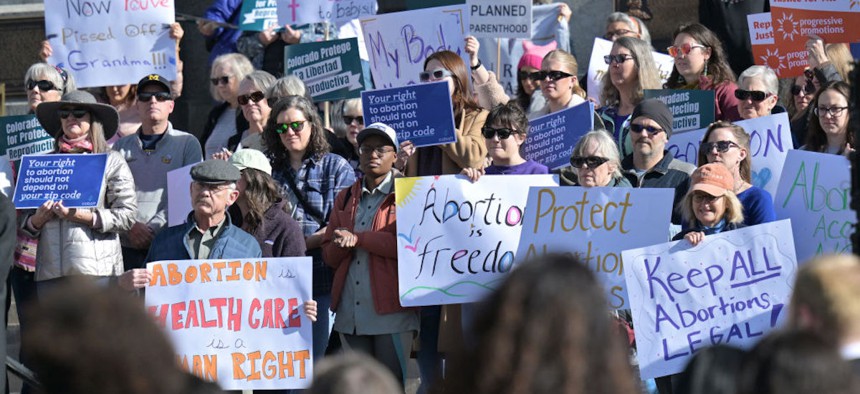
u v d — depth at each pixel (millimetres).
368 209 14109
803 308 7254
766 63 18172
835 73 17109
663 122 14695
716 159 13883
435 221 13633
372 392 6262
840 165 13195
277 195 14438
